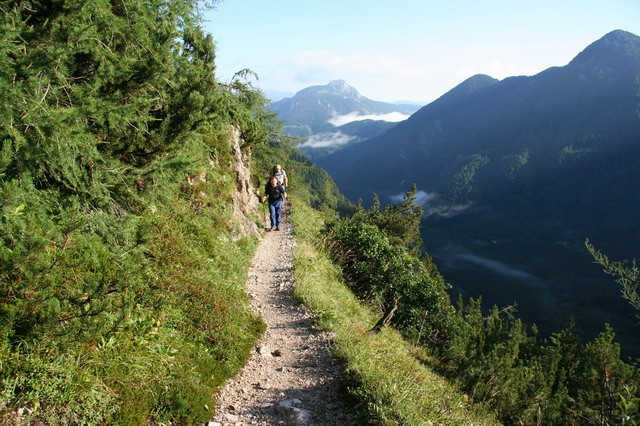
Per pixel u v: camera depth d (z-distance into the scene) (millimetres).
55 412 3404
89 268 4602
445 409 5129
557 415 11305
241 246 11117
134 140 5957
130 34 5355
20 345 3475
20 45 4016
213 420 4223
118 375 3984
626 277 4758
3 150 3580
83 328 3570
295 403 4605
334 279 12023
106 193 5430
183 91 6098
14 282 3348
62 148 4234
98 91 5039
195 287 6234
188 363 4859
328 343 6418
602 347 20688
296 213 20656
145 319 4965
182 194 9328
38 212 4281
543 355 28016
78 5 4383
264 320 7379
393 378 5023
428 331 13086
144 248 5496
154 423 3883
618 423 5090
